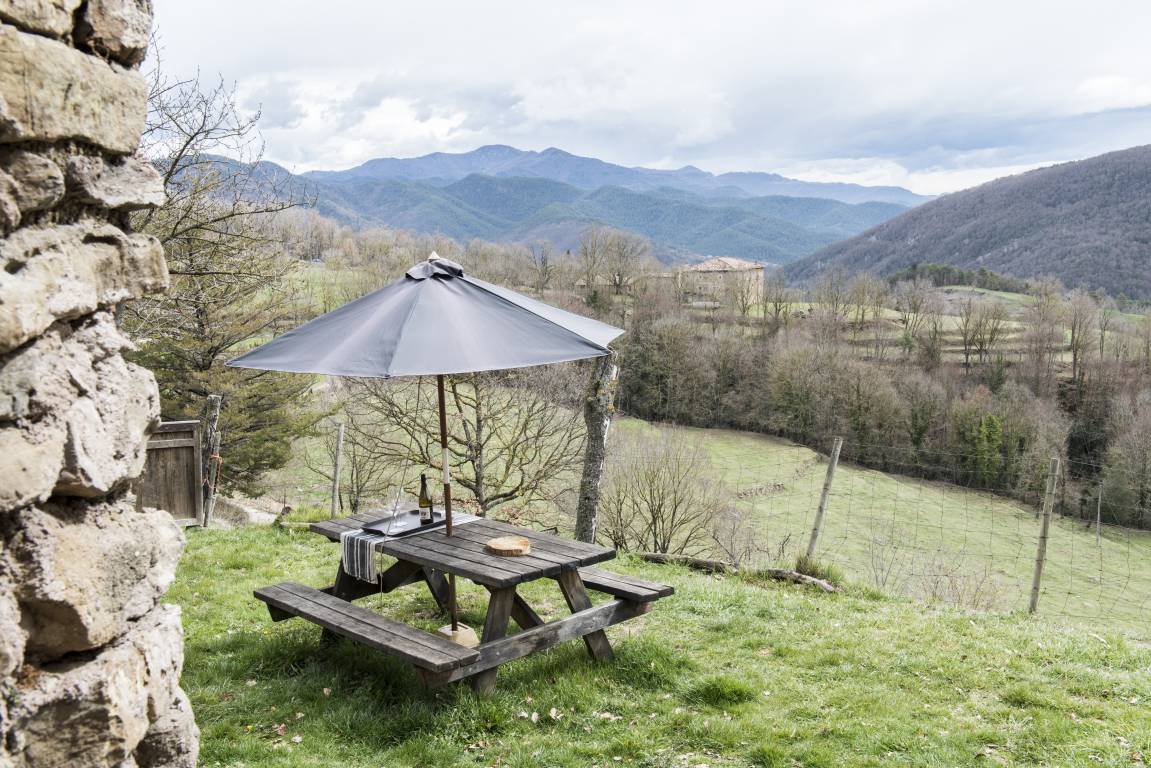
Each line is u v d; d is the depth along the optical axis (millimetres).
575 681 5191
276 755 4254
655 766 4293
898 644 6176
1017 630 6629
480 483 16641
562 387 17781
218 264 13875
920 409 41688
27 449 1840
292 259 18359
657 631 6449
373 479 21453
